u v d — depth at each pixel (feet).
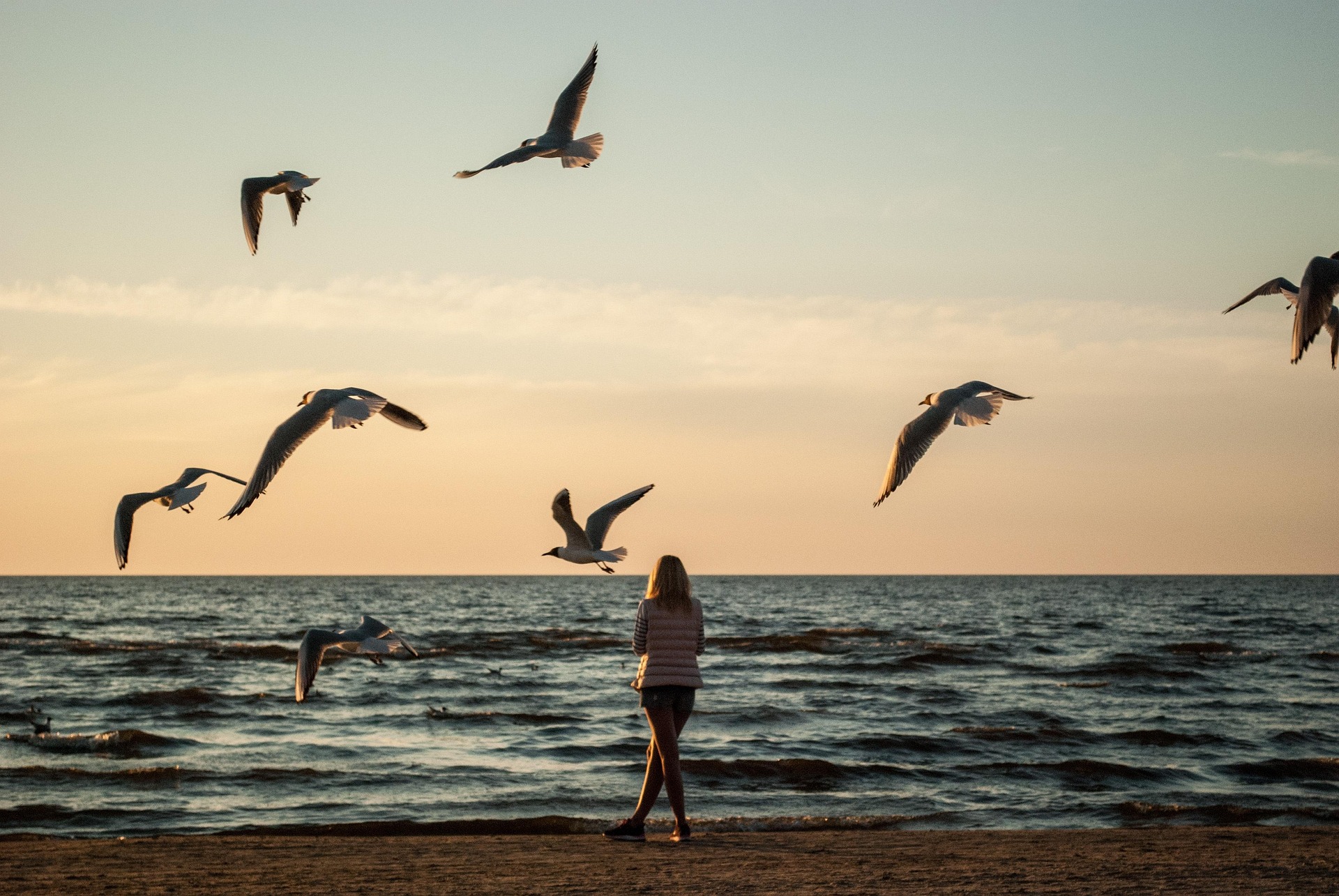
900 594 530.68
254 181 36.45
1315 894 25.17
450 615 303.89
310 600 451.53
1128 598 455.63
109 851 32.24
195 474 30.78
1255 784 55.16
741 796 51.44
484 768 60.23
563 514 30.19
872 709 86.53
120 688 104.58
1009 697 96.53
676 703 31.86
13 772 57.06
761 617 286.66
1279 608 346.33
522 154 35.91
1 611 321.73
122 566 27.89
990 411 30.45
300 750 67.05
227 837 35.12
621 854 30.73
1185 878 26.99
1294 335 16.78
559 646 168.55
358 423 24.58
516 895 25.21
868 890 25.46
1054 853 30.83
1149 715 83.41
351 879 27.30
